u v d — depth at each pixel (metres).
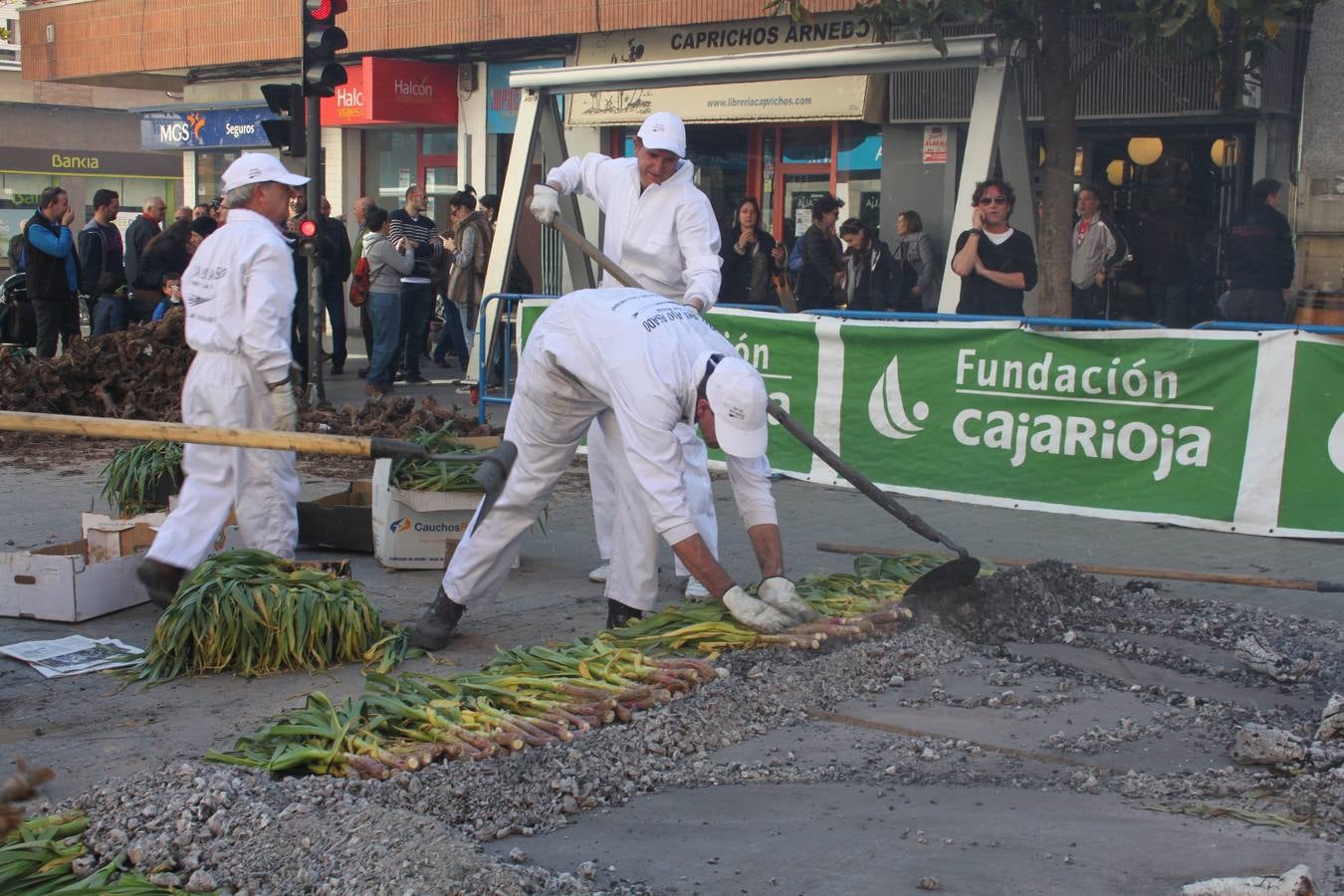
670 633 5.30
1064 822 3.89
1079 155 11.95
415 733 4.40
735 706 4.76
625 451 5.16
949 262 11.20
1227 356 7.92
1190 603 6.34
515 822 3.89
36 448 11.08
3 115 36.41
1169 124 11.46
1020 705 4.94
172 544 6.04
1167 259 11.37
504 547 5.70
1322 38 10.43
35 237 14.52
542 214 6.73
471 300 14.41
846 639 5.35
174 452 7.52
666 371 5.12
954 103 12.80
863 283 12.48
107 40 23.20
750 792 4.16
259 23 20.67
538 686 4.76
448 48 19.44
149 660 5.48
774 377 9.78
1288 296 10.38
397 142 21.38
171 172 39.53
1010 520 8.51
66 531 8.05
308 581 5.66
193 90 24.02
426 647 5.73
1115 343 8.27
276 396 6.25
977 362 8.80
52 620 6.25
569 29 16.64
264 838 3.63
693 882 3.53
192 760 4.46
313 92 12.83
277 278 6.23
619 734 4.48
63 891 3.37
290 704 5.09
